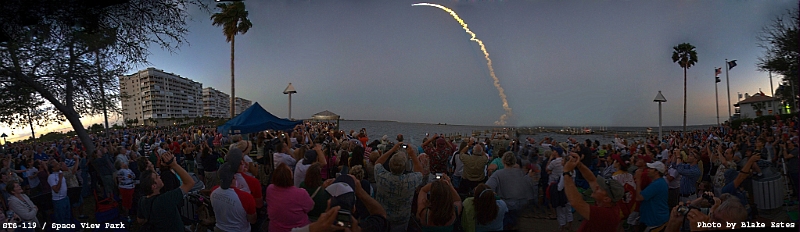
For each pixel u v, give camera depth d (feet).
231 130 26.50
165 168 13.48
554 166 9.09
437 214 9.73
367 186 12.27
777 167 9.00
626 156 9.66
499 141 16.87
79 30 9.67
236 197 10.59
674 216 9.00
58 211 16.02
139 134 42.50
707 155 13.78
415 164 12.41
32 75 14.42
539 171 9.46
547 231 8.90
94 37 12.80
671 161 12.49
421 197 10.43
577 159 8.06
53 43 13.32
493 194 9.82
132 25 11.46
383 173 10.31
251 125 26.91
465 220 10.17
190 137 34.30
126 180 16.74
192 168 27.73
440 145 20.21
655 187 9.35
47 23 8.79
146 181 9.84
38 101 16.30
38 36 9.14
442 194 9.71
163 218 9.75
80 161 23.03
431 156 19.93
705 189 12.69
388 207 10.14
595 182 8.06
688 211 8.86
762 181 9.04
